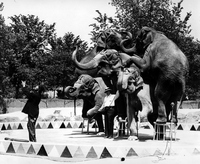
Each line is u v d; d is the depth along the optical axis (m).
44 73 40.31
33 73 41.47
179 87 11.43
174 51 11.42
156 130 11.91
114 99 12.09
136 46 12.77
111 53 12.73
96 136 13.33
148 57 11.85
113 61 12.69
